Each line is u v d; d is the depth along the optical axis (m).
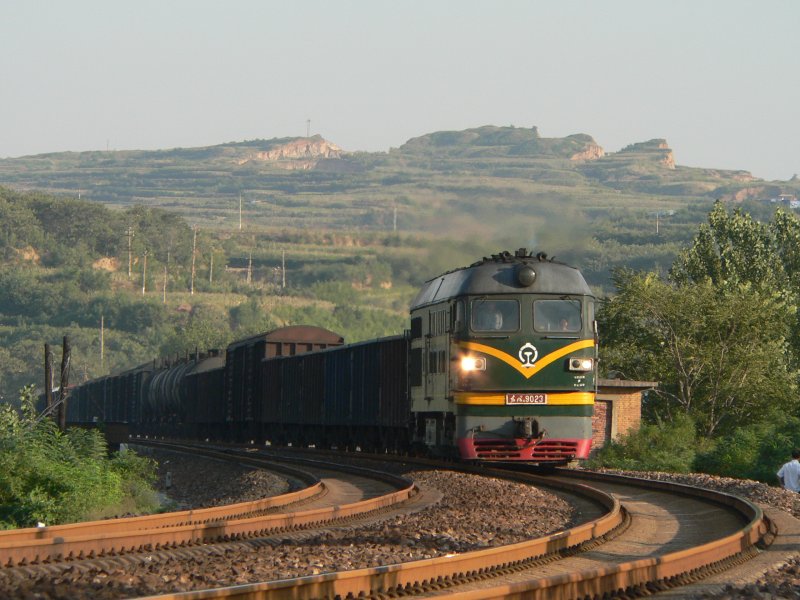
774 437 125.38
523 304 91.56
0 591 37.81
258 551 50.81
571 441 90.88
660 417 172.62
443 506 71.75
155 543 52.97
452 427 93.50
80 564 46.59
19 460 85.75
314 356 156.25
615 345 181.88
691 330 174.88
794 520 64.12
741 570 45.59
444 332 96.19
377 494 85.94
